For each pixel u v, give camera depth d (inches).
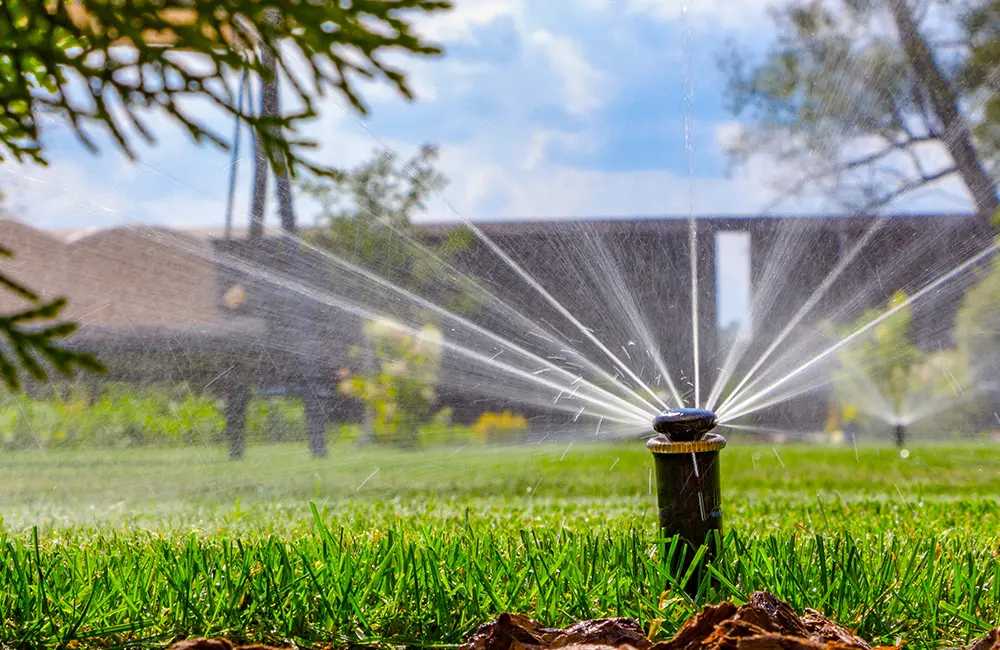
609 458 377.1
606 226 422.0
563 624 104.0
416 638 102.0
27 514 238.1
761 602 84.7
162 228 373.1
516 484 301.9
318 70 93.0
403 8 90.2
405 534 162.9
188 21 92.0
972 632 101.0
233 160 300.4
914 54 442.3
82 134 96.3
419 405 405.7
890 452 385.4
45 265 355.3
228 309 392.8
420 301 419.2
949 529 175.8
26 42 93.7
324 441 393.7
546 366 390.3
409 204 431.8
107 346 378.0
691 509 115.4
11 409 376.5
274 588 109.3
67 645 101.8
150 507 251.8
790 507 228.8
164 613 108.9
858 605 107.3
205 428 385.1
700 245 425.4
